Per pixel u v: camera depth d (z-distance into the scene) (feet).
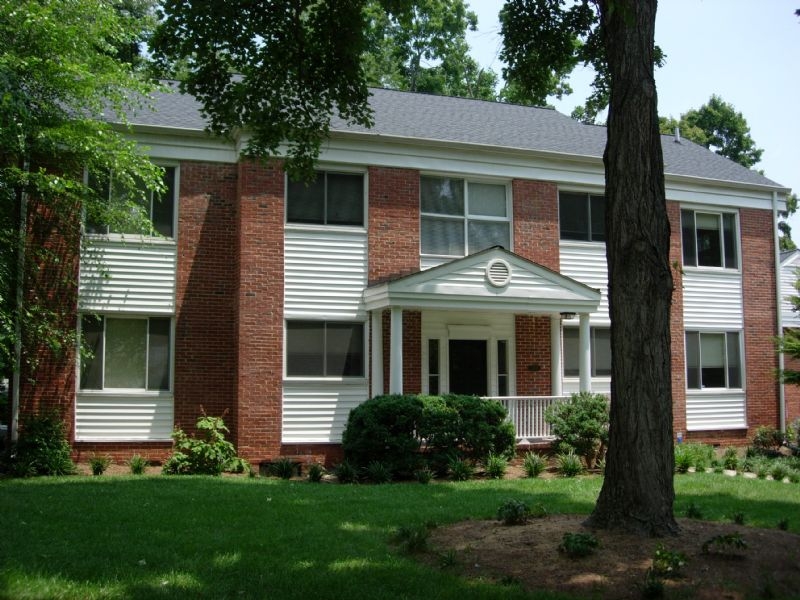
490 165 58.70
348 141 54.95
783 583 21.53
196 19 35.83
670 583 20.84
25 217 47.62
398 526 28.55
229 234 54.29
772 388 67.41
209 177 54.24
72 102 46.52
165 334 52.80
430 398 47.78
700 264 66.18
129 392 51.52
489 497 36.45
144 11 79.97
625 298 26.76
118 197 52.11
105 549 23.68
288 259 53.36
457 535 26.53
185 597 19.07
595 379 61.26
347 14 37.50
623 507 25.73
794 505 35.86
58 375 50.06
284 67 38.65
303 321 53.42
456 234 57.82
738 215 67.82
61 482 40.68
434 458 46.57
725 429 65.31
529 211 59.62
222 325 53.57
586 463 50.44
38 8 41.88
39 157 47.52
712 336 66.13
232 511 31.14
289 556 23.53
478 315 57.57
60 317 48.52
